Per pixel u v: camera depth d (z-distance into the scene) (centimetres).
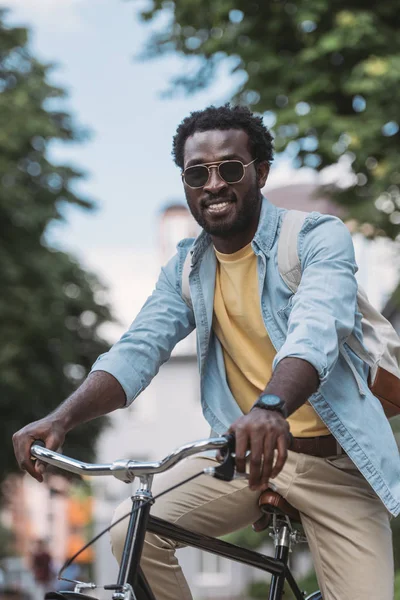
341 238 347
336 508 354
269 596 360
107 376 360
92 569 4203
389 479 345
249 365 364
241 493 361
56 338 2319
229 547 345
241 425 280
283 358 308
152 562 342
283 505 358
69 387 2406
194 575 3497
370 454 343
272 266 354
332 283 334
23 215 2252
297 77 1259
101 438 2530
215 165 350
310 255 347
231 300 363
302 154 1245
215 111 356
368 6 1267
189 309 381
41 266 2308
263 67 1264
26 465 335
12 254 2298
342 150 1212
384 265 1285
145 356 369
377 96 1215
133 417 4406
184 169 357
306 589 1379
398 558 1198
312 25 1262
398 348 368
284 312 352
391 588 353
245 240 360
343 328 327
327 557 357
